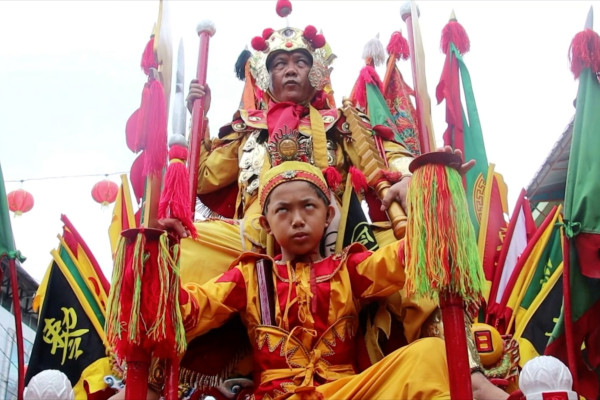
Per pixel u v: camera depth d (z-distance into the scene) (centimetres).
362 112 525
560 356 387
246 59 582
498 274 456
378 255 375
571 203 382
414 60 405
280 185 392
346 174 496
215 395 401
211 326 370
